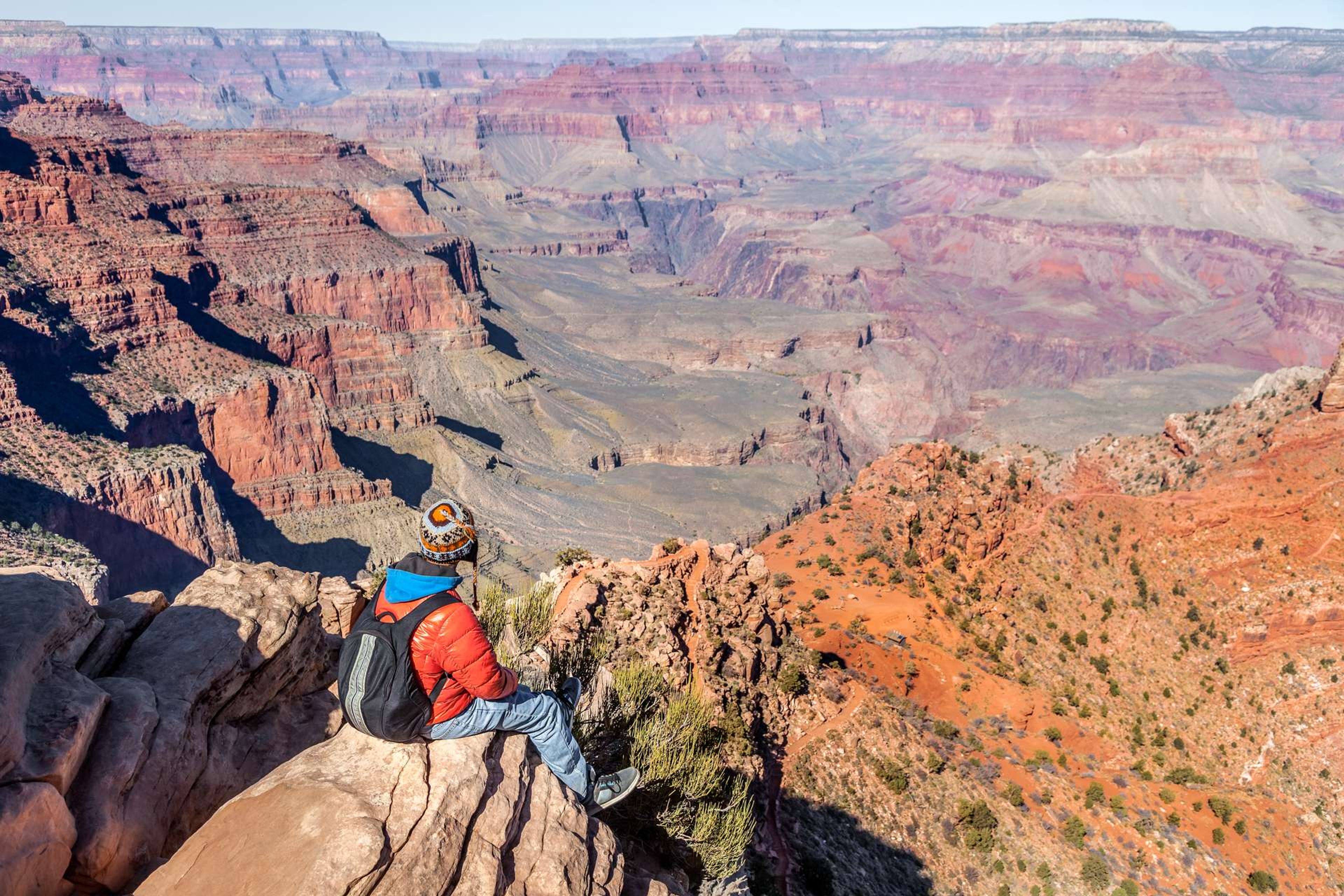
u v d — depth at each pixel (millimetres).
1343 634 61812
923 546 62688
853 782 38781
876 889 33469
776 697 38969
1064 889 40031
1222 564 67000
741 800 13031
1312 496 67625
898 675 49750
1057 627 62062
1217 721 58500
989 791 43344
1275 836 49594
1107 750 52812
